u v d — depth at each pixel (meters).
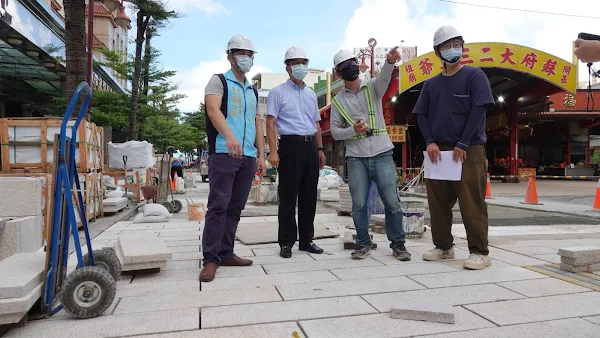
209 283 2.99
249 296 2.69
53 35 12.93
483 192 3.54
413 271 3.34
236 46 3.33
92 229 5.50
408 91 18.92
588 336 2.08
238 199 3.50
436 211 3.74
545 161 30.14
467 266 3.40
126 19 12.08
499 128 24.67
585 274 3.22
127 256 3.12
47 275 2.34
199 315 2.35
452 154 3.53
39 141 5.75
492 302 2.59
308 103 4.05
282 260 3.75
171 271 3.35
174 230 5.59
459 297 2.69
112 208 6.82
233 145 3.07
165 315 2.35
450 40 3.51
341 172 22.22
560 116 25.55
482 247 3.48
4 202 3.68
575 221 6.64
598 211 7.82
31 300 2.17
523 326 2.21
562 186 18.03
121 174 10.11
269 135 3.95
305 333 2.11
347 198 7.05
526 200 9.54
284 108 3.97
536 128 30.41
